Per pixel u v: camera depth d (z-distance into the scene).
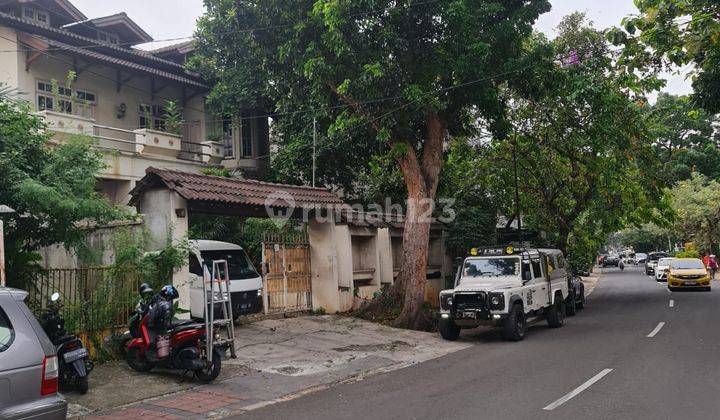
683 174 46.19
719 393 7.89
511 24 14.99
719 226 43.00
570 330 15.50
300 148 21.09
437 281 22.19
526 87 16.52
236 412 7.78
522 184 25.36
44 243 10.18
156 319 9.50
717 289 28.59
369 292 18.19
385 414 7.30
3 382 5.12
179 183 11.95
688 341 12.59
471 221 22.69
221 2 16.17
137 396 8.45
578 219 31.16
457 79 15.52
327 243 16.45
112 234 11.25
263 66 16.81
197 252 12.88
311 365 10.81
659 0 11.73
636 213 26.27
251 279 14.50
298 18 14.88
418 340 13.94
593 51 19.81
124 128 21.42
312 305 16.45
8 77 17.80
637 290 29.95
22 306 5.61
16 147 9.69
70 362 8.29
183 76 23.00
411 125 17.11
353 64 14.34
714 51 12.14
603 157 22.41
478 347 13.10
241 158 24.17
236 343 12.32
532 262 15.88
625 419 6.77
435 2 14.41
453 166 24.22
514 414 7.10
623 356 10.99
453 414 7.18
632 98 20.30
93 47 19.81
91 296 10.27
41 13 20.70
